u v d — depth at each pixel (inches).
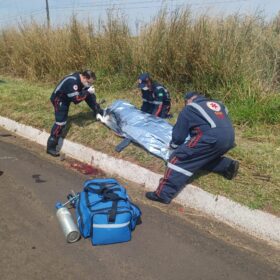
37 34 443.5
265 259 142.3
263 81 279.1
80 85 232.1
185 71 302.5
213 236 156.7
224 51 284.5
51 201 181.8
